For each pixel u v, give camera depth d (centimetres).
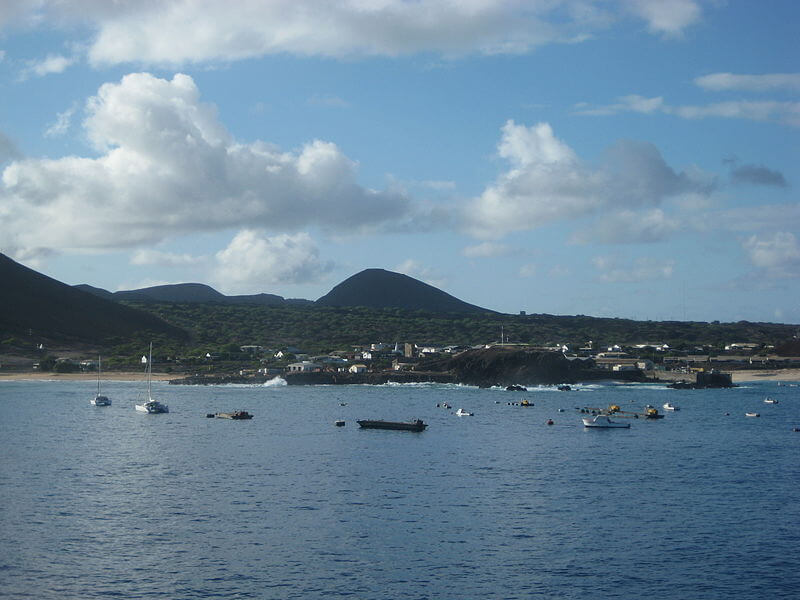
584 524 8875
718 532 8562
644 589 6888
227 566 7388
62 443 15150
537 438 16212
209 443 15238
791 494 10431
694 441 15838
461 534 8444
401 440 15825
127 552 7762
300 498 10094
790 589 6894
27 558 7550
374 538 8288
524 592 6812
